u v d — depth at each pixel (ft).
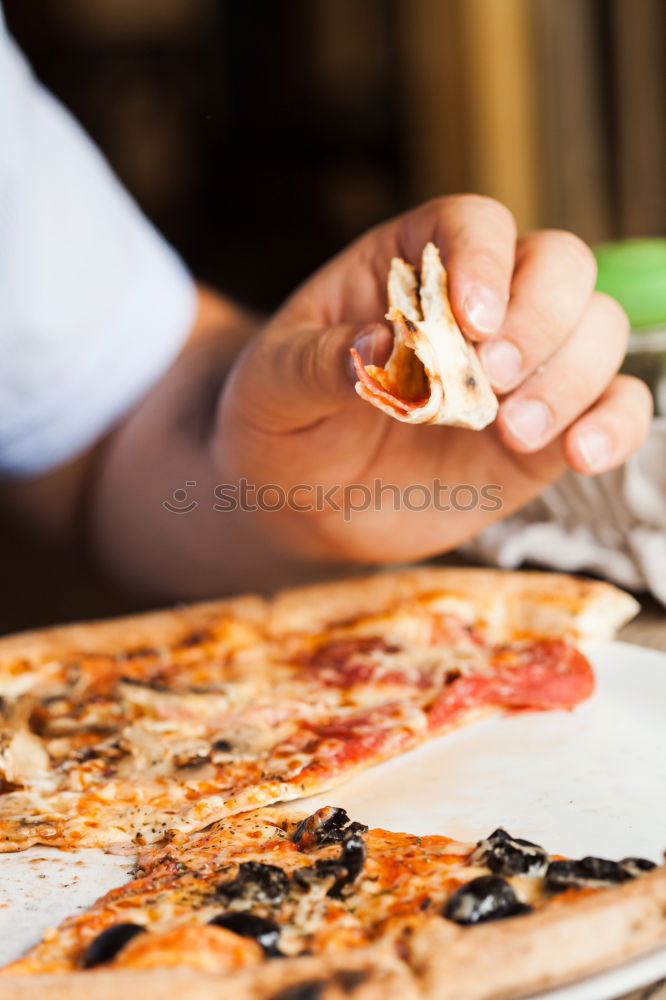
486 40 5.41
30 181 2.55
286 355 1.83
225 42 7.75
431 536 2.08
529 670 1.90
